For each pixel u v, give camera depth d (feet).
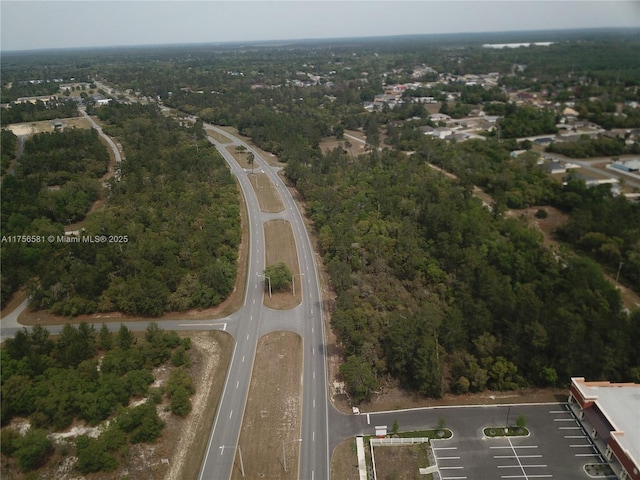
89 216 550.77
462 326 339.57
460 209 537.24
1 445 256.32
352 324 335.26
